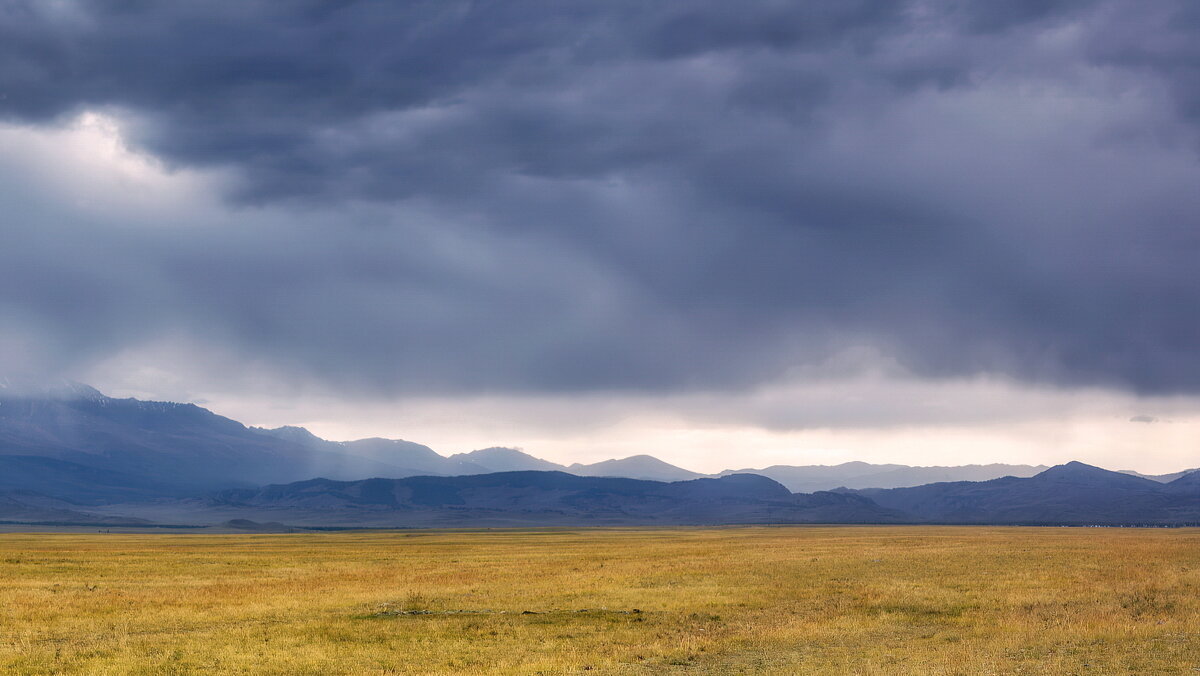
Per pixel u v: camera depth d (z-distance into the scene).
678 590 64.12
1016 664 34.72
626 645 41.53
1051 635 41.25
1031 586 63.28
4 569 86.25
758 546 132.75
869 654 37.97
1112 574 71.25
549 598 60.16
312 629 46.22
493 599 59.66
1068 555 95.50
